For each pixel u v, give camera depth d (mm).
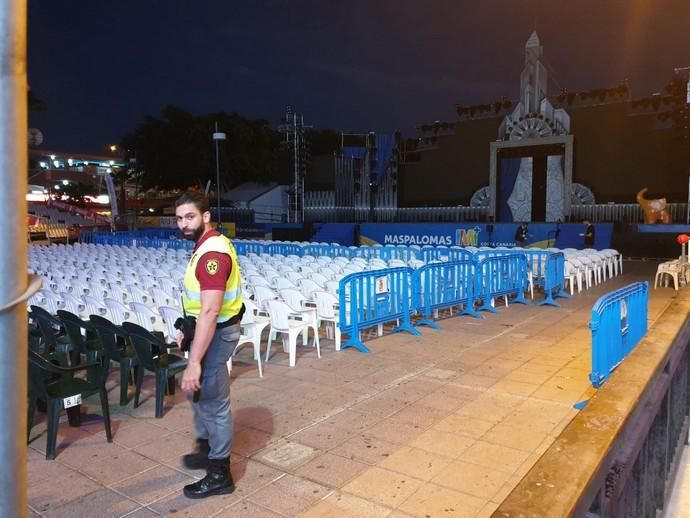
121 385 5273
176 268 10922
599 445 1857
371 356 6840
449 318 9242
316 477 3752
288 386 5723
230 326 3408
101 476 3836
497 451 4105
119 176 50188
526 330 8250
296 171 36188
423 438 4355
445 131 36875
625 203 30531
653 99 29516
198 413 3803
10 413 958
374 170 38594
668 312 4348
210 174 45938
